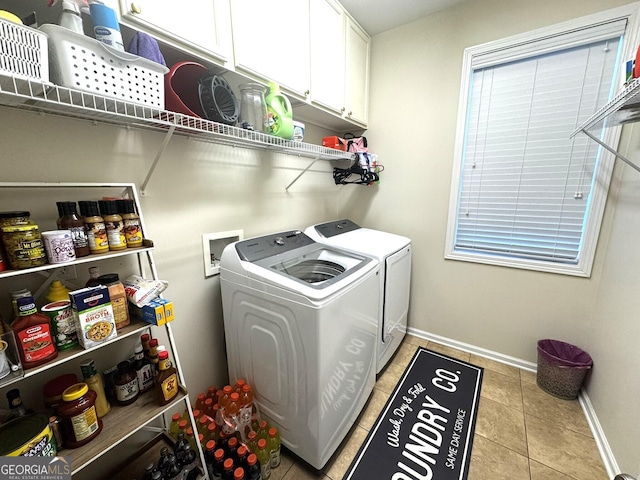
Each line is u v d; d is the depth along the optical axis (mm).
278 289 1103
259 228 1710
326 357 1070
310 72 1516
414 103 2041
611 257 1458
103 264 1037
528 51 1615
